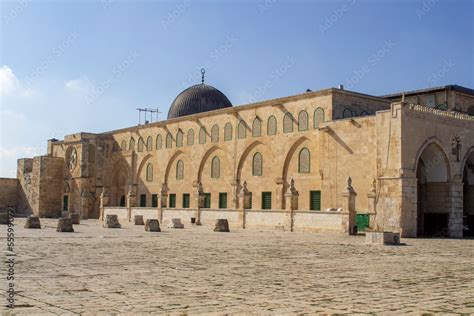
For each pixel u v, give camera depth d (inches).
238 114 2336.4
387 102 2103.8
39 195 3186.5
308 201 1991.9
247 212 1942.7
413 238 1540.4
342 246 1098.7
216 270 650.8
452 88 2021.4
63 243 1058.7
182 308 405.1
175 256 824.3
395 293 488.7
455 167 1745.8
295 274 622.2
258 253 901.8
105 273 604.7
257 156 2245.3
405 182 1594.5
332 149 1872.5
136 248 966.4
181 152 2664.9
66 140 3280.0
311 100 2001.7
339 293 484.7
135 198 2844.5
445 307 422.3
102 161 3137.3
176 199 2677.2
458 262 797.2
